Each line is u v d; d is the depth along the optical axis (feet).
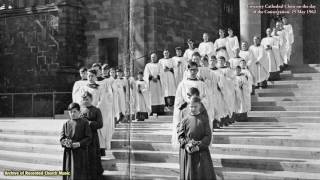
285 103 50.01
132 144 39.19
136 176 33.24
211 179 25.86
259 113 48.93
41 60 83.61
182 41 81.25
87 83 39.40
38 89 83.66
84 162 30.17
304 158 32.19
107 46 83.10
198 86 33.58
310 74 57.21
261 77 56.29
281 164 30.94
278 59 59.21
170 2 78.38
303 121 45.29
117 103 50.47
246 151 34.27
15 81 86.43
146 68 55.67
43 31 83.41
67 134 30.09
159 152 36.50
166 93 55.67
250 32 63.77
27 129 49.44
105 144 38.27
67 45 81.05
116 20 79.97
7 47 87.35
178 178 31.81
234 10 98.27
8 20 87.20
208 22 90.12
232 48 58.75
